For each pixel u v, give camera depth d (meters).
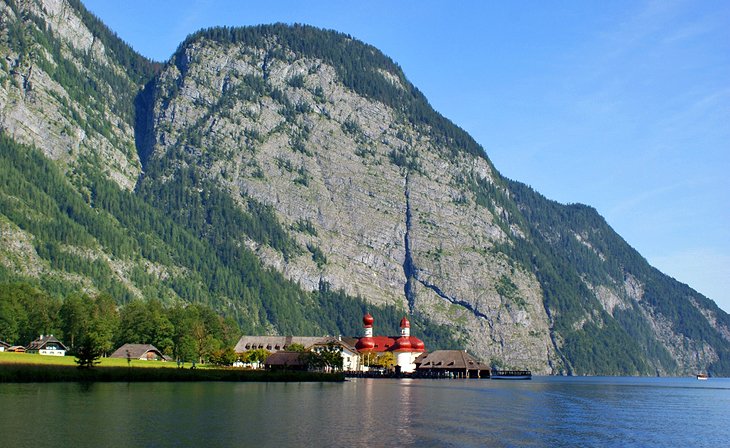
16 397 130.25
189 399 139.38
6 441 86.31
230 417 112.62
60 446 84.12
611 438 109.00
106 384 173.88
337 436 97.50
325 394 171.75
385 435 100.38
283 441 91.94
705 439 113.69
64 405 119.75
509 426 117.38
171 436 92.50
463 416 130.00
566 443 101.50
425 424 114.56
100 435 91.56
